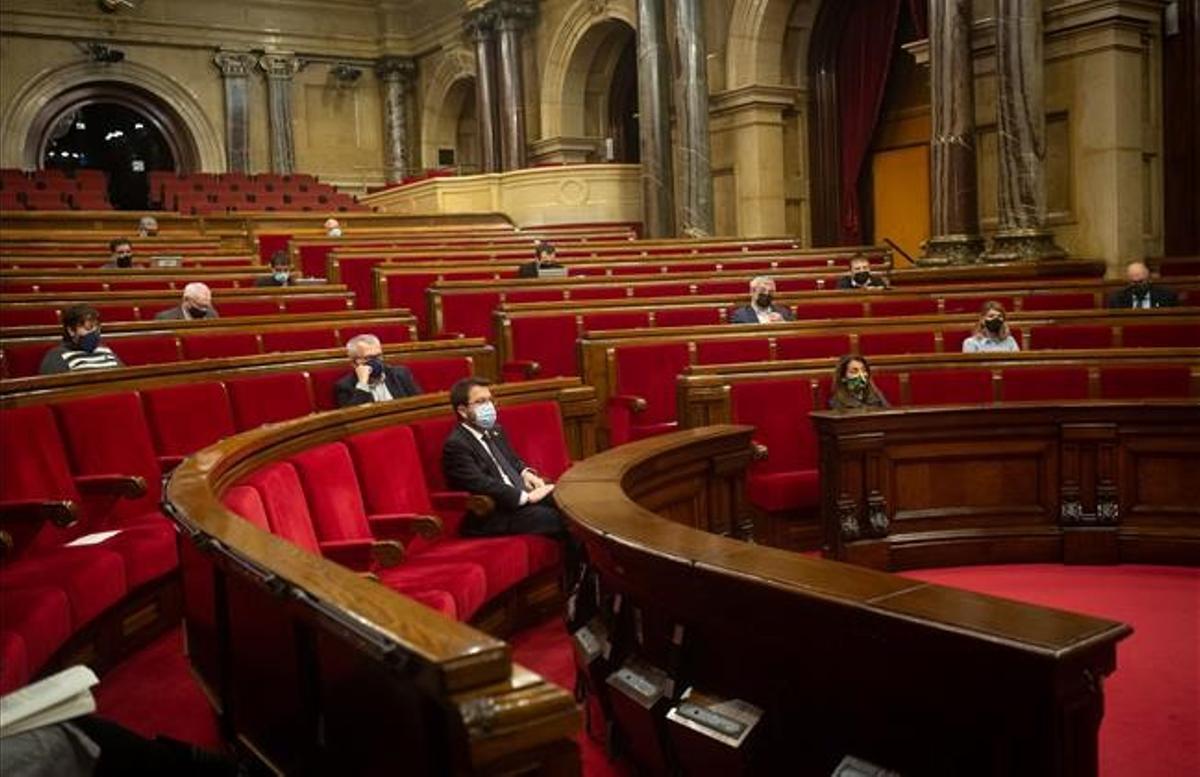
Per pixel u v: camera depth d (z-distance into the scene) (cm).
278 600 218
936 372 636
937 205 1216
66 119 2139
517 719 157
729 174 1630
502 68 2017
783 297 894
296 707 229
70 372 509
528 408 538
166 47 2177
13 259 1026
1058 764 190
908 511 541
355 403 586
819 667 232
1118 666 395
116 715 355
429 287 917
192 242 1336
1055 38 1199
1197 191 1197
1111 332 737
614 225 1659
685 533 283
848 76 1586
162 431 502
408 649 164
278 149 2253
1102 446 534
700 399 611
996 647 193
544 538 472
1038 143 1142
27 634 315
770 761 246
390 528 421
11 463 410
